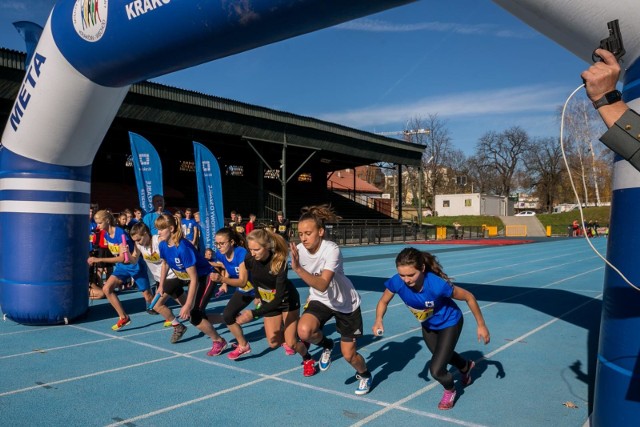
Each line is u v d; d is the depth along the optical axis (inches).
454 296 165.8
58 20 242.7
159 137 1059.3
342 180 2068.2
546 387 197.3
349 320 184.7
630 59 122.4
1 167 288.0
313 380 203.9
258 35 183.9
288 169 1537.9
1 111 692.1
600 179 2228.1
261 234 194.4
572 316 336.5
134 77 242.2
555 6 123.9
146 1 197.8
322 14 165.2
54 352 242.1
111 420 163.2
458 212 2561.5
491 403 180.2
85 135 276.8
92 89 253.9
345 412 171.2
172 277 258.2
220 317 244.1
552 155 2847.0
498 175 3228.3
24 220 279.3
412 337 276.4
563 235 1975.9
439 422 163.6
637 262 121.9
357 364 186.2
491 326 305.0
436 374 168.1
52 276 284.8
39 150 274.2
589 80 84.9
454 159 3294.8
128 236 294.7
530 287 478.6
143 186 461.7
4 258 286.8
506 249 1077.1
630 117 81.4
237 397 184.7
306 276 166.9
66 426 158.2
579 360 234.2
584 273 605.0
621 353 125.0
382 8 159.5
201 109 848.3
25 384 197.0
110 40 221.1
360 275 564.7
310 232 179.2
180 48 205.0
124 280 302.0
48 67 250.7
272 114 964.6
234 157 1365.7
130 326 298.4
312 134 1064.2
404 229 1380.4
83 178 296.5
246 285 218.5
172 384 198.2
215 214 519.8
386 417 167.3
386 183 3794.3
